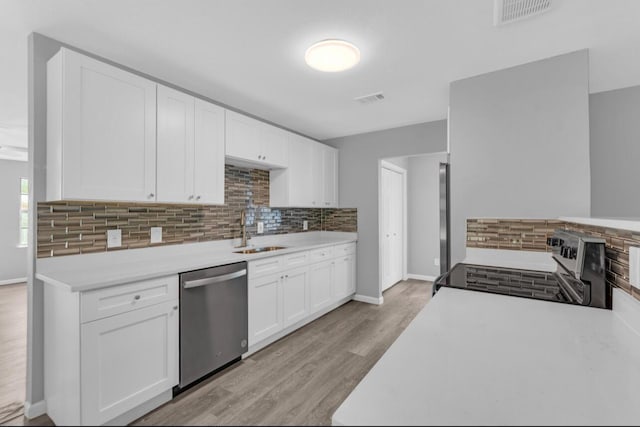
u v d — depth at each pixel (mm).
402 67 2186
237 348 2385
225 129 2627
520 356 823
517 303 1293
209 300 2172
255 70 2250
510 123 2139
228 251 2904
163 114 2143
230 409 1854
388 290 4598
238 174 3227
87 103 1751
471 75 2291
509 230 2115
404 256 5223
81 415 1512
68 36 1810
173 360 1933
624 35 1769
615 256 1213
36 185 1782
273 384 2117
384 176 4574
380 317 3461
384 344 2760
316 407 1875
